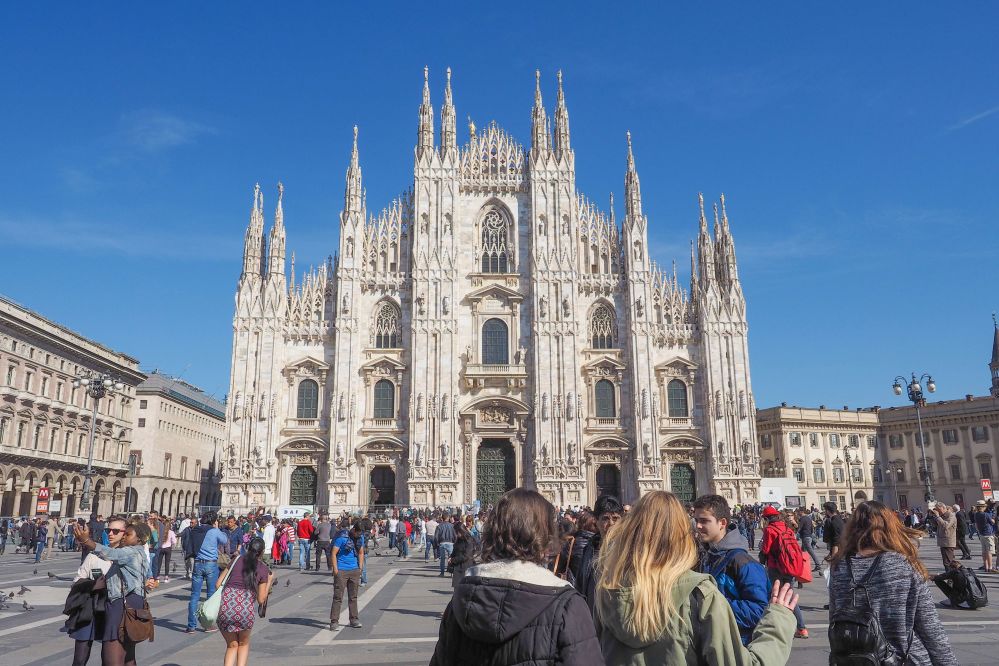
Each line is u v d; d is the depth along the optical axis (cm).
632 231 8350
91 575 1373
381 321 8225
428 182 8381
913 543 892
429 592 3203
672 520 688
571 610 612
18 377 8400
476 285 8306
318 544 4216
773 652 661
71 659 1792
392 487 7862
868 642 773
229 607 1508
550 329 8062
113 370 10500
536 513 657
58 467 9144
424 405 7825
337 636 2133
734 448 7944
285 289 8169
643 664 656
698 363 8231
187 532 3681
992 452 10919
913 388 5784
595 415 8062
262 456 7694
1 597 2650
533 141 8562
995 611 2303
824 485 11481
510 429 7925
